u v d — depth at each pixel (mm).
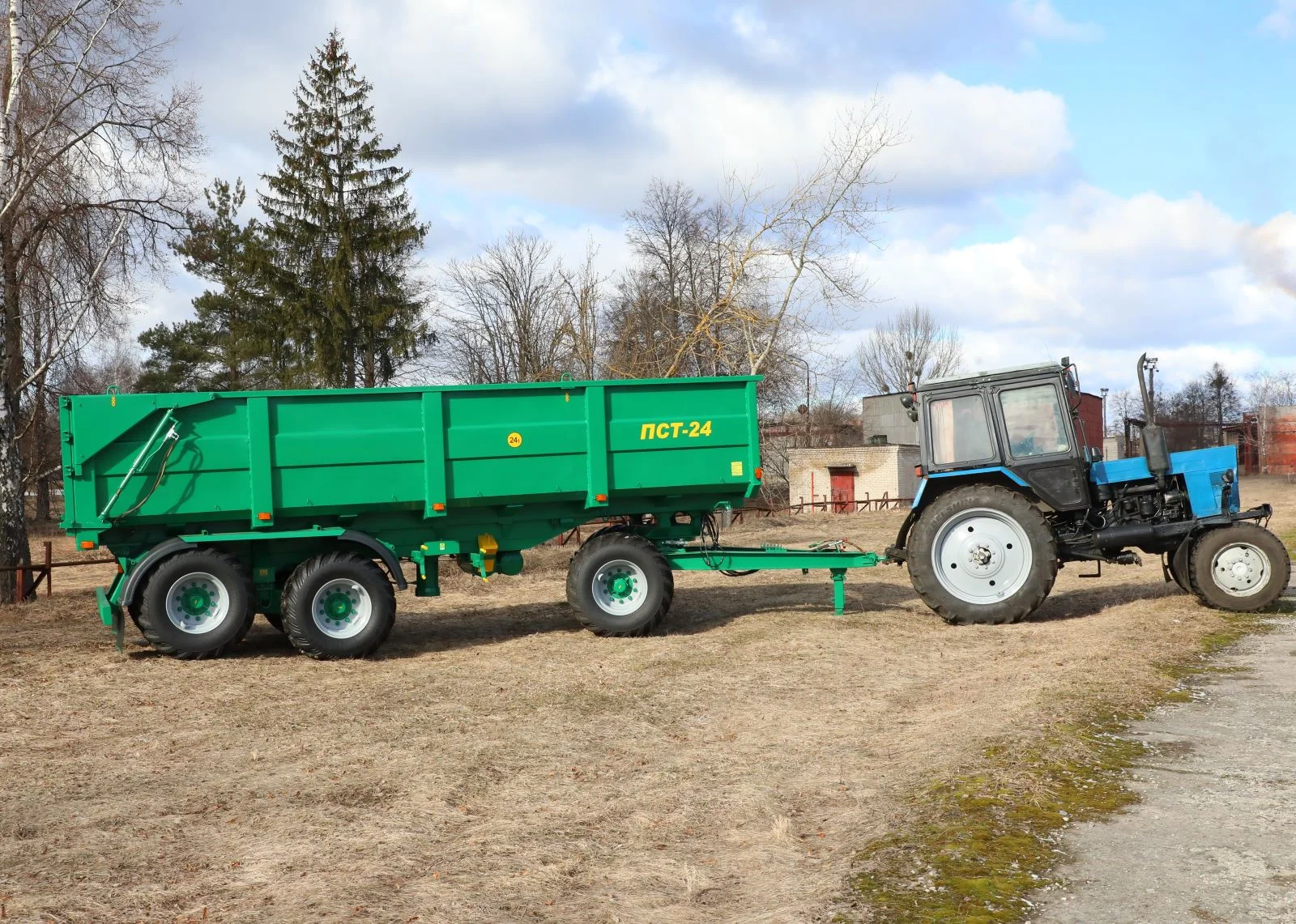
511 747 6547
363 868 4535
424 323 32875
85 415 9766
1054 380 11141
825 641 9898
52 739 7078
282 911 4078
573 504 11047
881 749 6223
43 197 15906
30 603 14469
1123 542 10914
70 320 17109
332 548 10422
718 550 11336
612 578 10781
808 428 48312
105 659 10055
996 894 3916
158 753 6691
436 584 11008
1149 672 7723
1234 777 5254
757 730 6852
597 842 4801
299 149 31812
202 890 4344
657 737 6770
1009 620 10711
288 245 32062
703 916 3943
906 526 11539
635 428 10875
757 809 5188
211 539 10023
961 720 6586
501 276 32188
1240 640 9078
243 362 43125
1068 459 11023
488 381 33062
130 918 4070
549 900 4125
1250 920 3660
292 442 10148
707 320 23141
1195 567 10523
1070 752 5652
